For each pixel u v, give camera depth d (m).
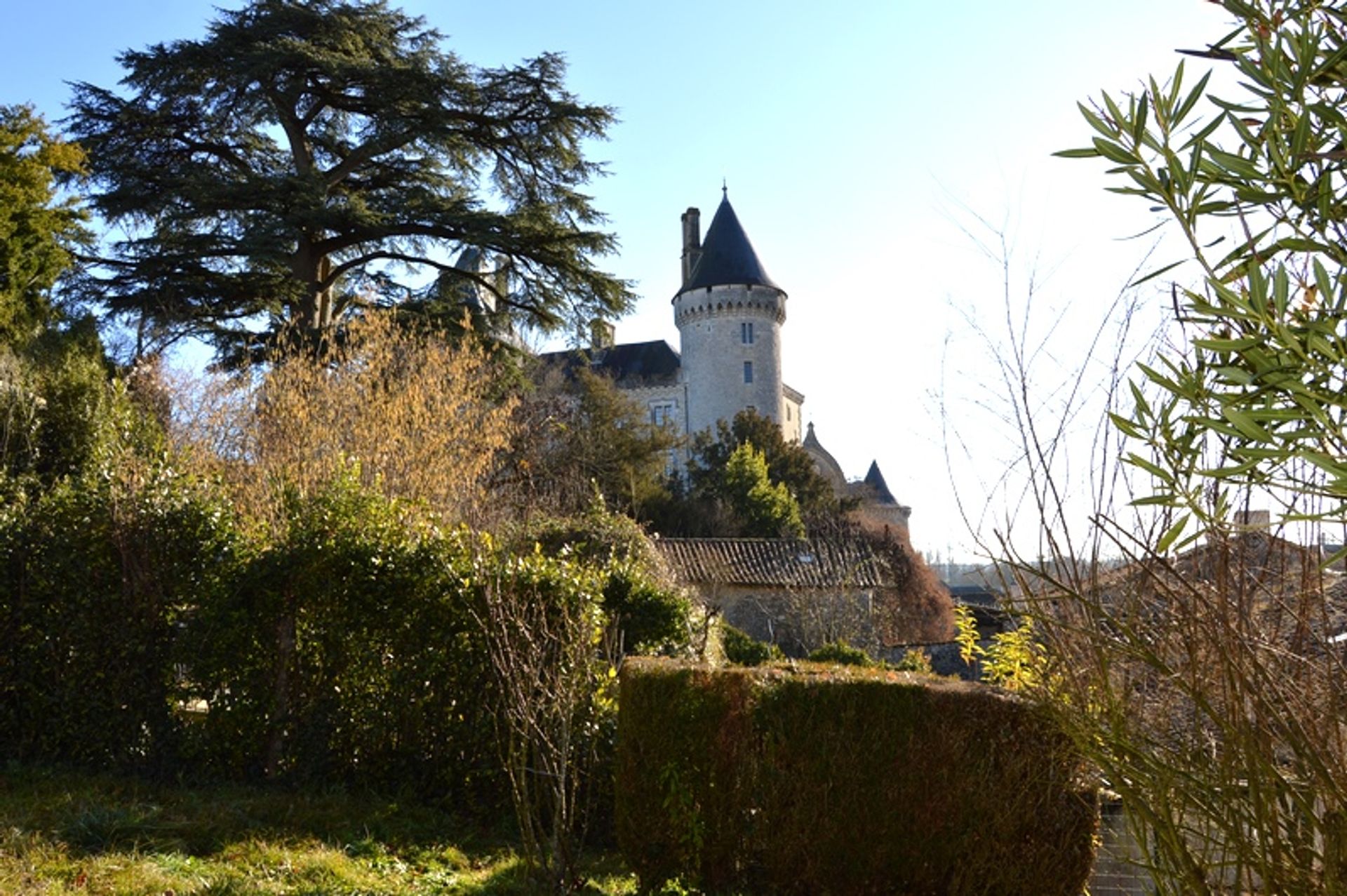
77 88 20.34
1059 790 4.99
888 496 68.75
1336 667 2.46
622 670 5.57
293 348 17.00
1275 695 2.58
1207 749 3.07
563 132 21.02
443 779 6.93
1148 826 3.54
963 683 5.46
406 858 5.90
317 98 22.03
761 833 5.25
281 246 18.72
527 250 20.47
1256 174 1.64
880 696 5.22
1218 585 2.60
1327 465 1.44
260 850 5.55
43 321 18.52
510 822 6.71
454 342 18.61
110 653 7.07
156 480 7.54
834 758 5.20
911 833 5.10
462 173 22.56
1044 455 3.45
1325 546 2.70
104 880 4.77
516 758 6.41
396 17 21.84
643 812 5.35
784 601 27.62
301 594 7.11
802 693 5.30
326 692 7.12
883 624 26.61
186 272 19.69
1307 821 2.55
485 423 14.91
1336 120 1.60
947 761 5.09
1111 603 3.34
